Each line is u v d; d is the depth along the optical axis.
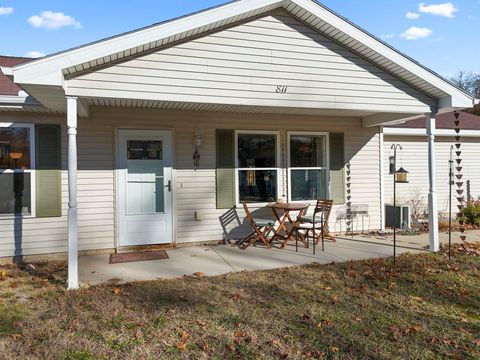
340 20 5.86
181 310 4.09
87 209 6.82
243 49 5.62
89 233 6.84
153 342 3.37
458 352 3.22
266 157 7.98
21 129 6.43
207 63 5.43
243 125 7.73
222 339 3.43
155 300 4.39
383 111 6.54
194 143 7.41
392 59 6.13
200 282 5.09
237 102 5.59
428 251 6.87
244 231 7.80
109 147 6.93
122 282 5.10
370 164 8.85
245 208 7.21
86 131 6.80
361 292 4.68
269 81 5.75
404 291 4.72
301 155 8.29
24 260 6.44
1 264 6.24
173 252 6.89
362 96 6.29
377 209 8.95
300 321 3.82
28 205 6.47
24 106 6.02
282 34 5.82
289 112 7.47
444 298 4.49
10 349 3.22
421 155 11.05
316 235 7.79
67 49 4.55
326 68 6.06
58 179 6.60
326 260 6.27
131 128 7.03
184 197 7.39
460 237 8.16
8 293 4.65
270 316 3.95
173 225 7.32
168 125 7.24
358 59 6.25
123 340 3.40
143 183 7.16
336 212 8.56
